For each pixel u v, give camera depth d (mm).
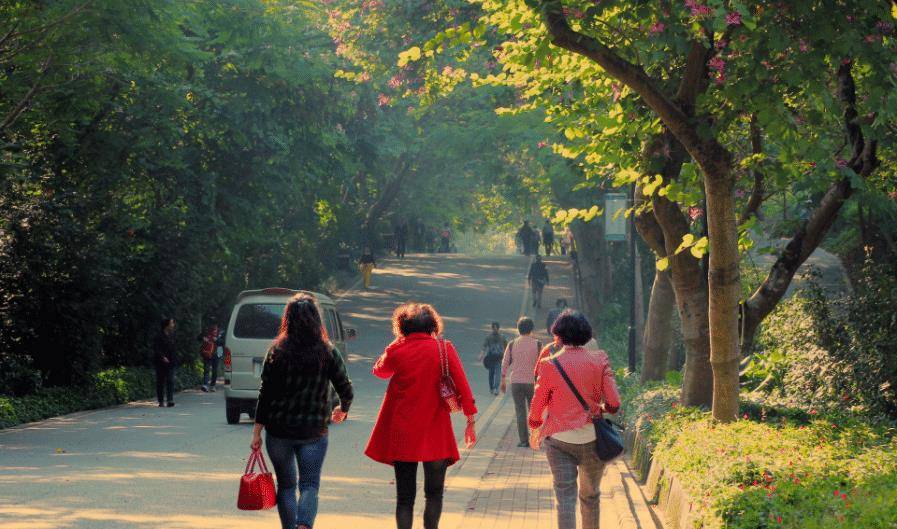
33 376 36156
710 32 16031
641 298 49031
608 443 12477
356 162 63500
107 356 48500
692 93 16594
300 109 55781
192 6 39625
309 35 53062
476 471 21953
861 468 13141
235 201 54219
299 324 12281
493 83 20453
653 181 20062
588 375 12609
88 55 31609
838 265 37969
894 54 15062
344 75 43812
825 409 23312
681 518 13258
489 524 15383
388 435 12750
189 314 53312
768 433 16688
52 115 35875
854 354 23734
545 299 76438
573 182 49750
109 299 40125
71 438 27500
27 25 29781
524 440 26844
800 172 18500
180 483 18828
